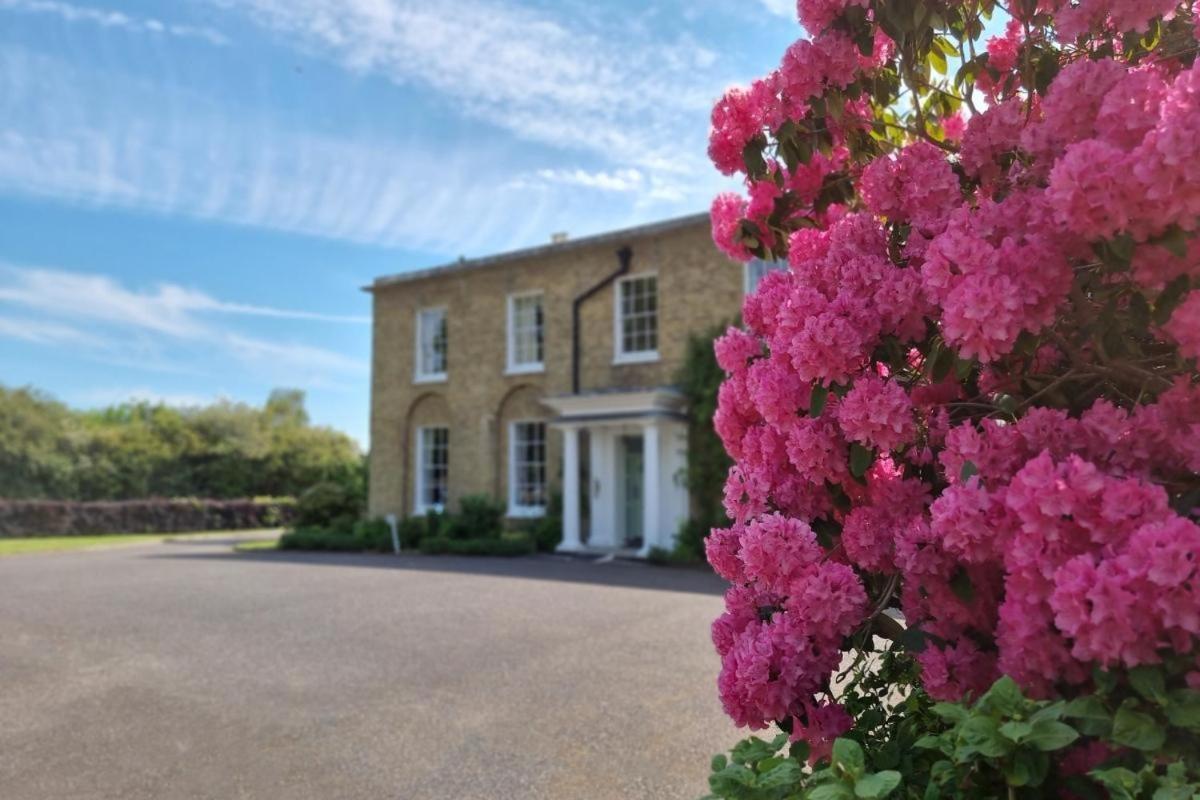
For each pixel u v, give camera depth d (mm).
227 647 6805
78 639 7250
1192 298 1523
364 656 6355
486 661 6066
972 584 1644
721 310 13609
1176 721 1228
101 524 26250
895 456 1956
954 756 1343
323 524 18969
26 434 31141
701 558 12656
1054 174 1439
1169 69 1882
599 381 14883
